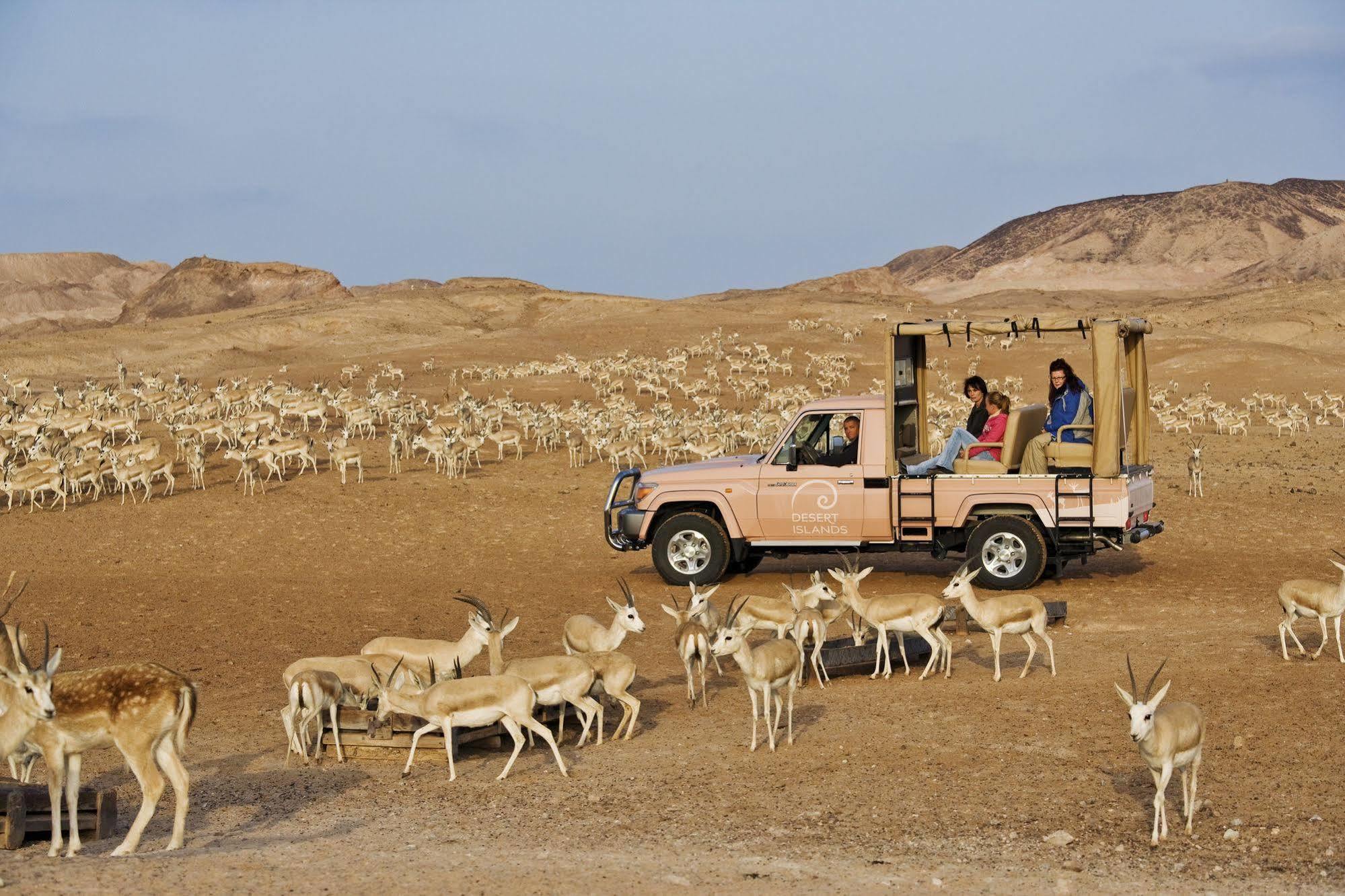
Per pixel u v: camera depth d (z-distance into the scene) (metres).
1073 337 86.94
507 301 125.62
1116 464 19.12
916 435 22.00
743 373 72.56
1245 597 19.12
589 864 9.00
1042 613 14.33
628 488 33.88
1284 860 9.00
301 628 18.78
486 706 11.70
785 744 12.31
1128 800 10.40
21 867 8.63
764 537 20.61
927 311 108.25
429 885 8.37
